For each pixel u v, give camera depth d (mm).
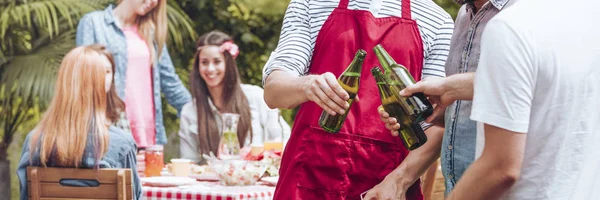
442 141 2779
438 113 2746
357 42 2979
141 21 7188
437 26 3062
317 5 3039
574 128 2207
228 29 9820
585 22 2221
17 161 8375
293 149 3061
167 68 7387
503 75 2100
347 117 2988
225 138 4844
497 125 2098
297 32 3027
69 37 7914
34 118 7875
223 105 6254
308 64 3035
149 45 7227
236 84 6305
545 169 2201
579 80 2195
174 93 7402
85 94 4297
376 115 3000
